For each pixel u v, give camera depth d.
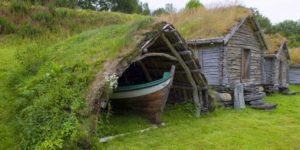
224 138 8.52
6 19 22.34
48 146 6.31
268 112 13.12
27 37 21.11
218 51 15.70
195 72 10.71
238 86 14.00
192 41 16.14
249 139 8.51
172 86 12.29
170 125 9.89
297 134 9.21
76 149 6.46
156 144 7.83
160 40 9.98
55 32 23.45
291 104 15.84
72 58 9.93
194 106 11.43
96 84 7.54
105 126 8.71
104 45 9.69
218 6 19.17
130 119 9.94
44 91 8.26
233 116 11.79
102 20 28.55
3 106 9.13
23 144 6.81
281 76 24.03
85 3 45.62
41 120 7.09
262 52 19.41
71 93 7.53
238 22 16.20
